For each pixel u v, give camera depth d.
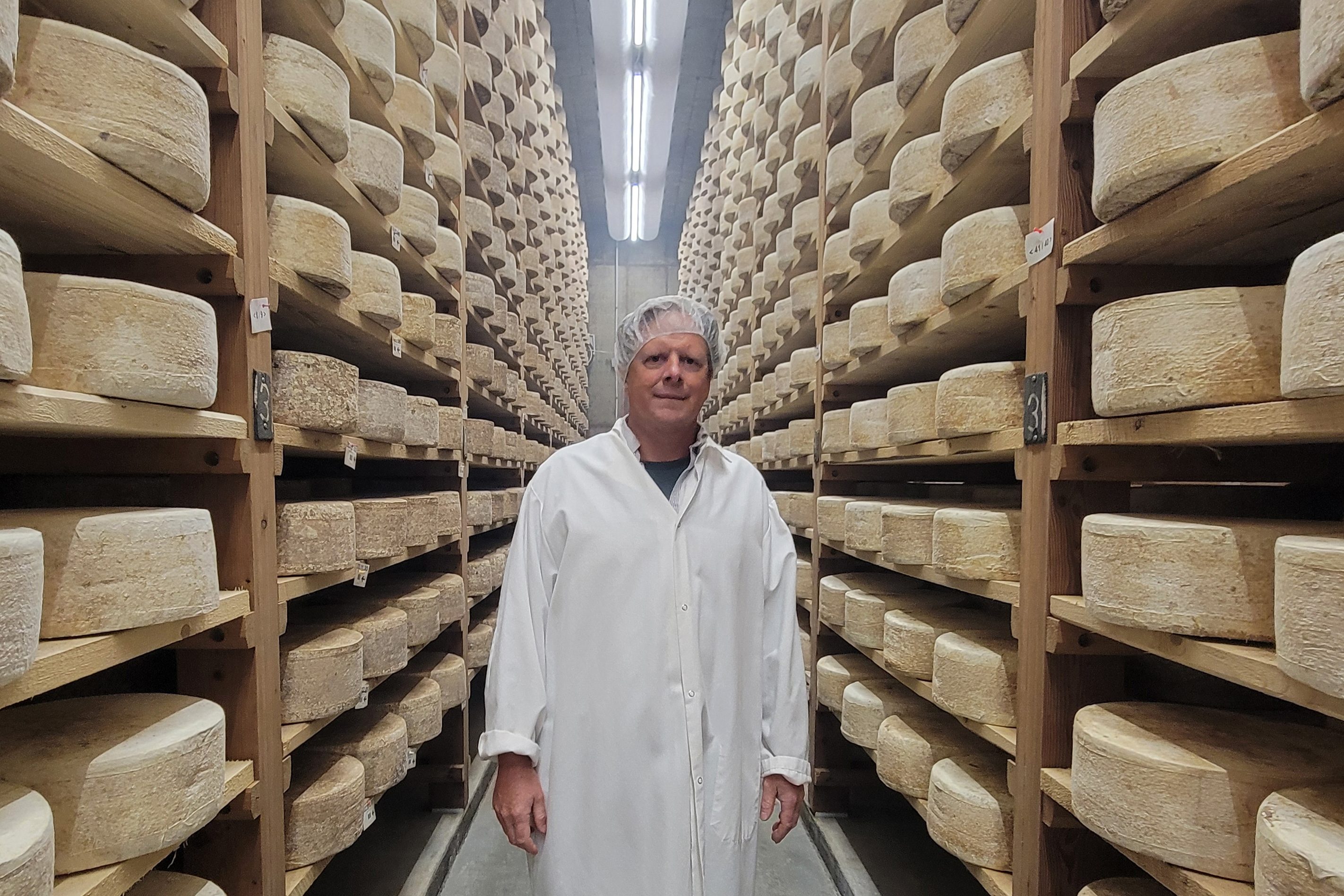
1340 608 0.66
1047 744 1.17
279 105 1.25
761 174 3.55
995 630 1.55
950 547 1.38
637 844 1.10
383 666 1.62
